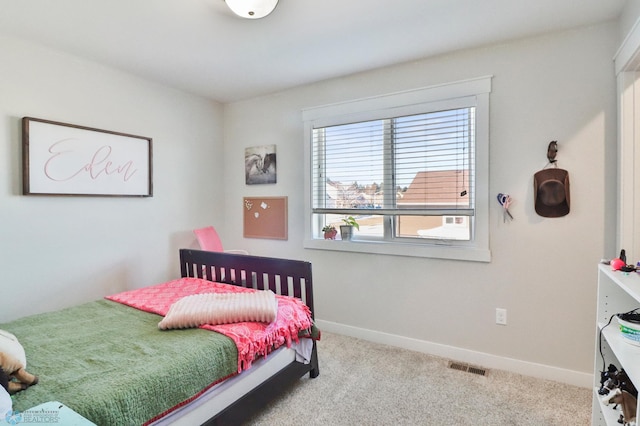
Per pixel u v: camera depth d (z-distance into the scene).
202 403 1.47
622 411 1.37
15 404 1.08
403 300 2.74
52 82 2.37
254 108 3.51
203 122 3.51
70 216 2.49
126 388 1.20
